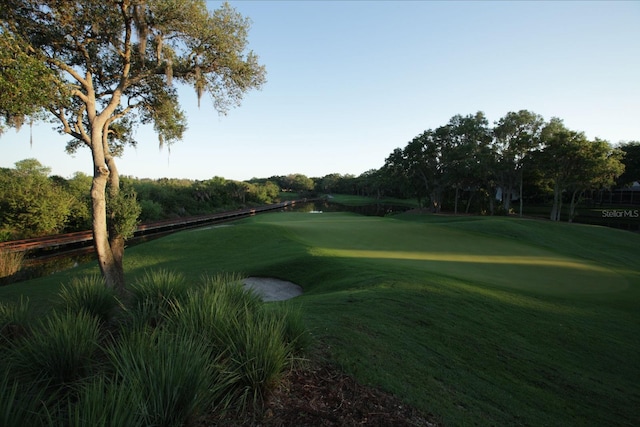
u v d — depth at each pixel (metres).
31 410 2.00
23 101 6.47
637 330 7.04
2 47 5.97
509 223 25.58
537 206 55.06
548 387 4.77
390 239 19.44
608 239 23.80
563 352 5.85
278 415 2.73
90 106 8.57
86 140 9.04
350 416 2.94
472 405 3.90
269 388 2.95
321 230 22.11
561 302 8.34
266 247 17.25
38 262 19.91
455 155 42.03
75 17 7.88
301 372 3.55
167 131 11.84
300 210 71.50
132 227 9.48
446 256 14.87
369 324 5.58
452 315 6.66
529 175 45.44
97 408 1.88
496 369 5.00
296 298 8.02
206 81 10.15
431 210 49.88
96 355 3.23
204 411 2.50
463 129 44.47
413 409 3.41
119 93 8.97
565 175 37.28
